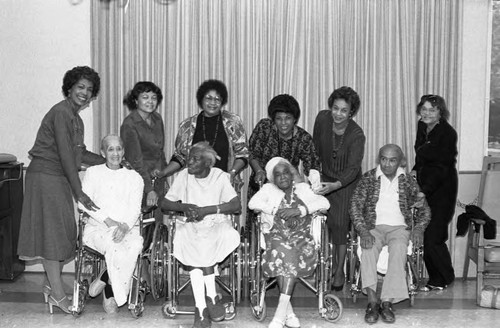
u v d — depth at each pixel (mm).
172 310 4668
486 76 5840
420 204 4863
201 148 4559
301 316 4758
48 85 5859
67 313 4801
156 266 4934
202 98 5082
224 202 4660
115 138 4754
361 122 5766
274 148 5148
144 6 5684
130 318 4691
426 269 5680
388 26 5664
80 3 5785
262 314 4574
